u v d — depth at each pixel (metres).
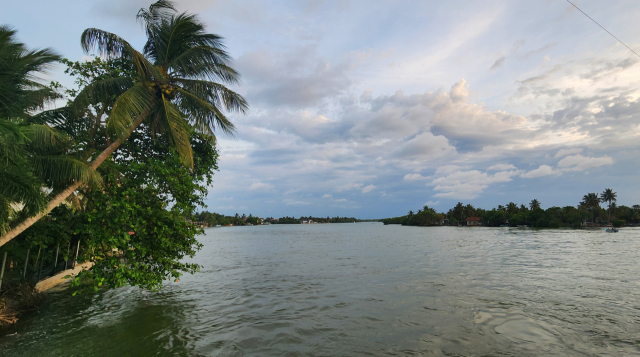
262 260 30.47
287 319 10.75
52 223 14.27
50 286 16.19
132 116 11.67
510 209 165.25
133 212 10.96
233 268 24.78
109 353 7.91
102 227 10.95
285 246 49.94
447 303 12.54
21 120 9.05
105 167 11.53
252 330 9.64
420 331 9.34
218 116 13.49
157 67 13.04
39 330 9.69
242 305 12.78
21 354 7.86
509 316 10.69
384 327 9.77
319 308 12.15
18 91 8.82
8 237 8.84
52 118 11.58
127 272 10.90
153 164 12.21
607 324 9.75
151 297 14.34
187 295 14.77
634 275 18.78
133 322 10.50
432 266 23.70
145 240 11.81
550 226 126.56
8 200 7.47
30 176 7.59
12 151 6.79
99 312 11.74
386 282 17.36
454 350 7.90
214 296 14.52
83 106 11.44
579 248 38.44
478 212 188.50
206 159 15.70
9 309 10.67
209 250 44.53
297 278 19.34
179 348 8.23
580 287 15.40
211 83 13.77
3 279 12.28
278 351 8.00
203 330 9.67
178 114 12.35
